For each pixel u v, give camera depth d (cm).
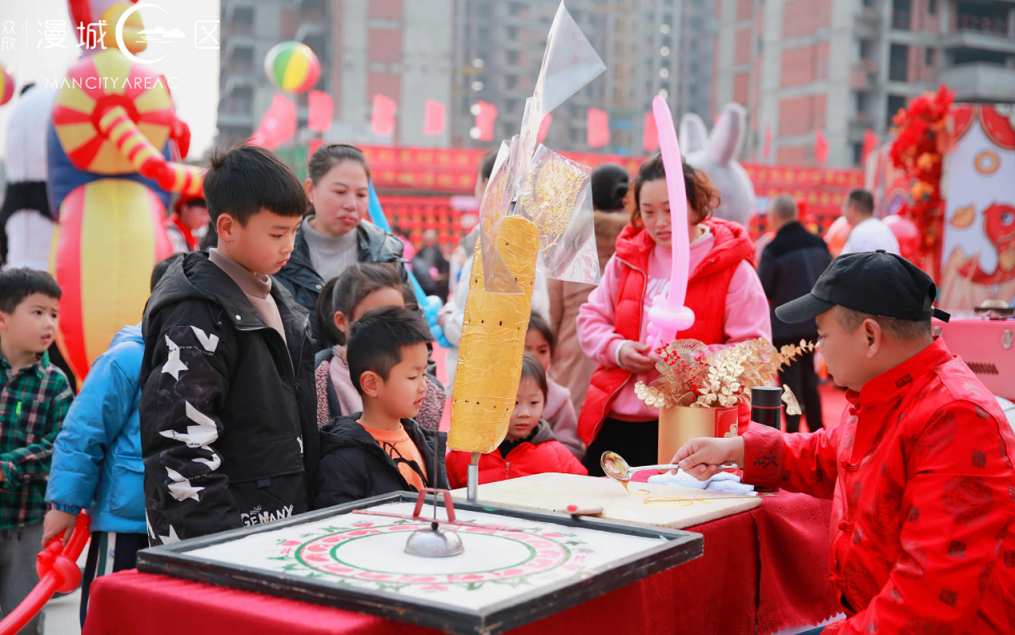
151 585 98
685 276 186
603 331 240
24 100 418
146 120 392
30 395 243
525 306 127
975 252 684
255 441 145
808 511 163
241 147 149
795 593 160
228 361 142
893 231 669
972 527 114
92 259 388
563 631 104
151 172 370
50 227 414
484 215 124
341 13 3078
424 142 3148
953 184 687
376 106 1217
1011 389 252
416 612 83
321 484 164
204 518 132
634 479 172
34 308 240
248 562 100
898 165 728
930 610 113
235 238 146
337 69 3103
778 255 444
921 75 3148
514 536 113
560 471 209
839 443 145
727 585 145
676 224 182
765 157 2900
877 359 129
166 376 136
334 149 247
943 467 118
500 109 3878
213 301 141
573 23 126
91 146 382
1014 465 118
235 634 89
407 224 1762
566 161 142
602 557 103
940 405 121
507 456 212
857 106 3097
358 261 254
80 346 391
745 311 224
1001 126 668
